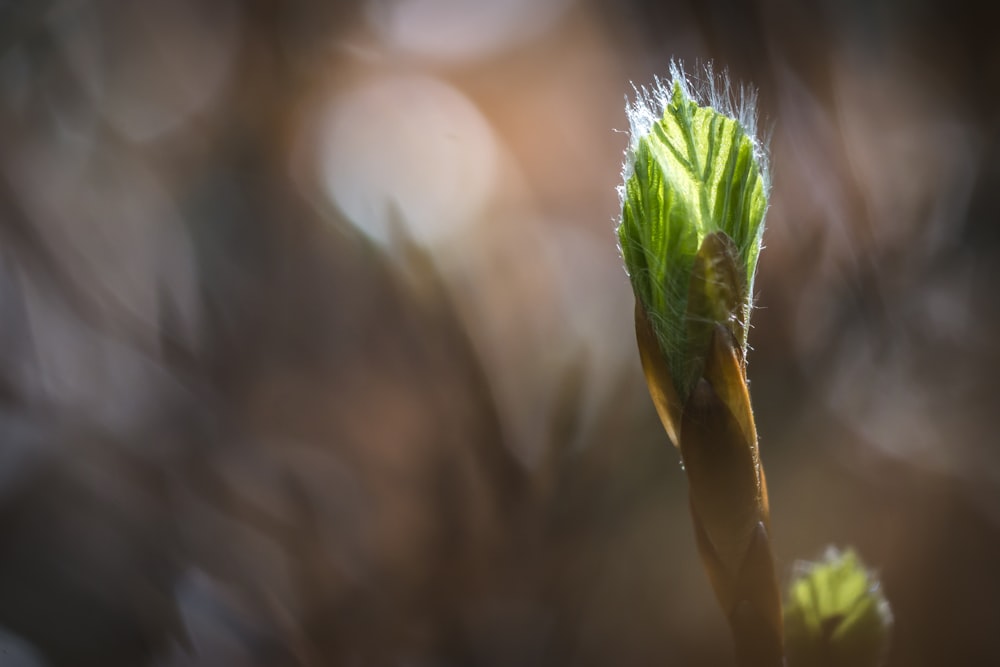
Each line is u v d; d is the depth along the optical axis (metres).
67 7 0.46
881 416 0.36
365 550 0.35
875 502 0.34
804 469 0.35
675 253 0.17
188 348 0.39
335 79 0.49
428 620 0.33
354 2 0.49
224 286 0.42
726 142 0.17
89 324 0.40
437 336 0.36
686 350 0.17
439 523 0.34
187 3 0.48
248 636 0.34
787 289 0.35
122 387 0.39
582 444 0.34
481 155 0.48
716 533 0.17
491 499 0.34
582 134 0.50
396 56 0.50
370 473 0.37
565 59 0.50
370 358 0.39
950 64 0.44
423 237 0.38
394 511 0.35
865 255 0.35
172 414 0.38
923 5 0.45
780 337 0.35
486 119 0.50
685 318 0.17
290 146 0.47
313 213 0.44
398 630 0.33
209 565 0.36
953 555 0.34
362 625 0.33
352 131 0.47
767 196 0.17
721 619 0.33
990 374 0.36
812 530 0.34
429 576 0.34
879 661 0.18
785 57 0.35
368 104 0.49
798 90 0.35
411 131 0.47
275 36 0.48
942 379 0.37
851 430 0.35
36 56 0.44
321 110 0.48
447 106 0.50
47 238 0.40
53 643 0.34
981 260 0.38
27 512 0.36
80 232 0.42
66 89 0.45
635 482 0.34
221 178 0.46
